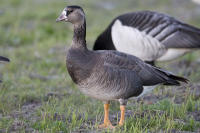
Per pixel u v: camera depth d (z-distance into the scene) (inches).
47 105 417.4
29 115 403.2
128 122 370.6
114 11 1074.1
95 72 348.2
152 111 413.4
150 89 390.0
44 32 874.1
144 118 380.5
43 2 1179.3
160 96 476.7
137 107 430.9
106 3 1173.7
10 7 1112.8
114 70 352.5
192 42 540.4
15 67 619.8
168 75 392.2
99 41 572.4
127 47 545.6
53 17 997.2
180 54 554.9
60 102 450.6
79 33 365.1
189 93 475.8
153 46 538.3
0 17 985.5
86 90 360.2
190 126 369.4
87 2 1108.5
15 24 921.5
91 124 379.9
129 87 361.7
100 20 968.3
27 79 552.1
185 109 410.3
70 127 358.9
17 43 800.3
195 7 1104.8
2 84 502.3
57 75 593.6
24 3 1167.0
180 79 389.1
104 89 352.5
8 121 378.6
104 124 371.6
